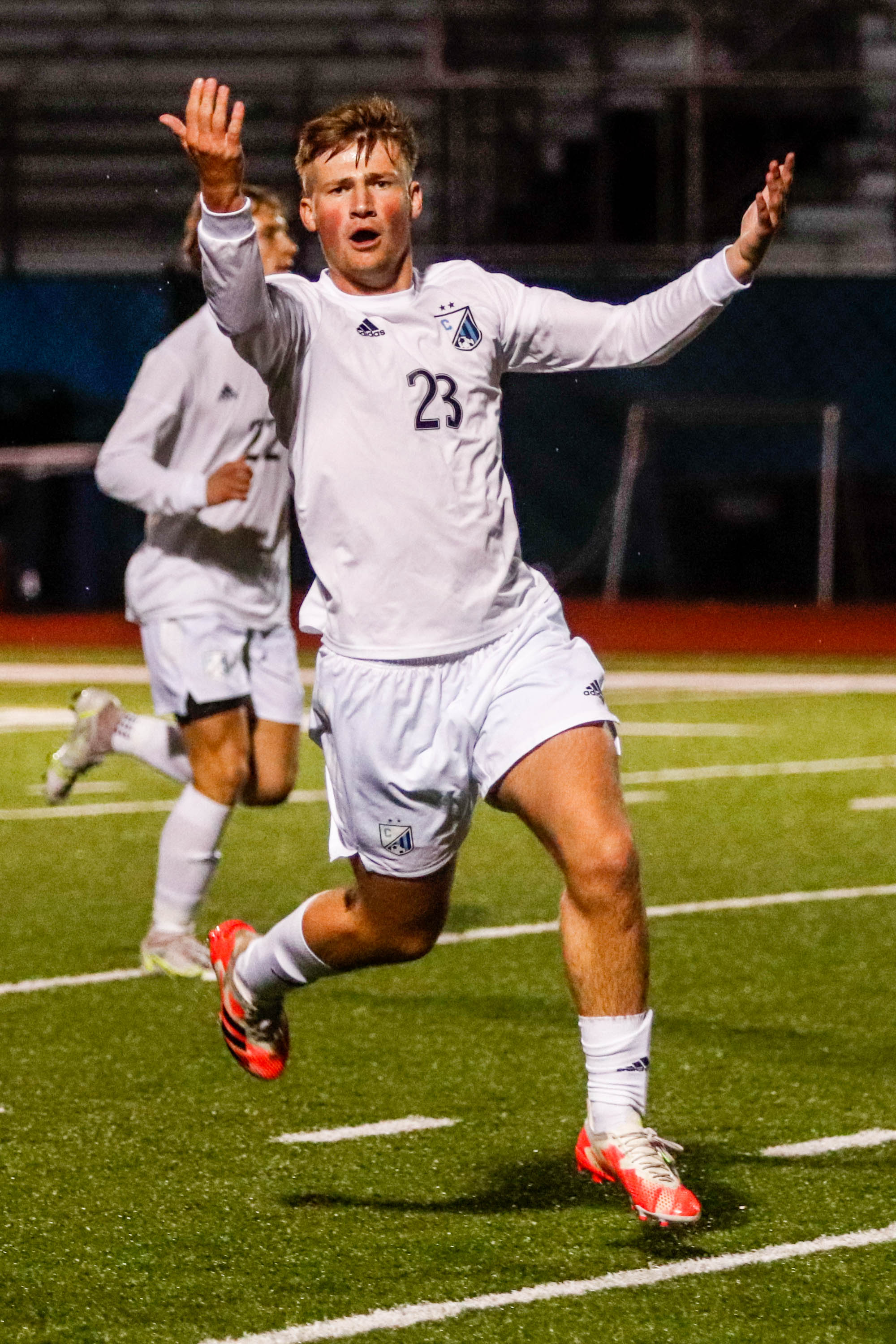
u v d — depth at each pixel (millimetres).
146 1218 11195
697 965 18250
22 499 67500
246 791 18000
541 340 10922
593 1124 10344
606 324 10875
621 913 10258
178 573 17391
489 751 10727
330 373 10617
